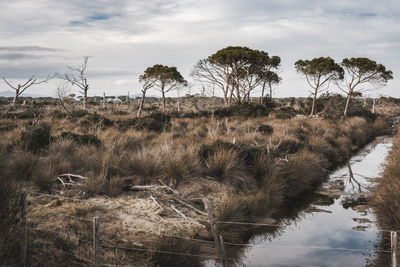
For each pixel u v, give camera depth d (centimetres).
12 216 448
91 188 715
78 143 1070
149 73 3938
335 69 3619
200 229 639
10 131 1447
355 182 1168
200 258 534
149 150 973
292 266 546
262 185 871
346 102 3631
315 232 707
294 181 1005
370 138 2653
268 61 3966
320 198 972
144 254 507
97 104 5231
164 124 1853
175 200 740
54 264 434
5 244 410
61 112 2647
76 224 560
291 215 820
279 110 3222
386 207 665
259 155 1016
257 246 628
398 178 779
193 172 853
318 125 2016
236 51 3594
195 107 3731
